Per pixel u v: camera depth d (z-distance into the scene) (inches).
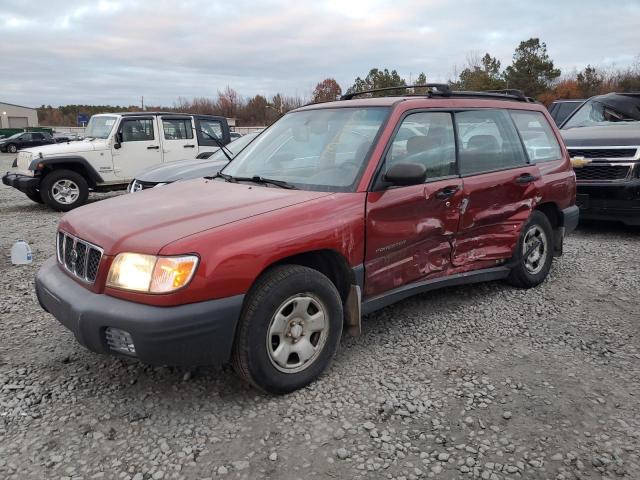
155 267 111.0
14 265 245.0
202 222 121.9
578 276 222.8
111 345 116.7
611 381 136.3
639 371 141.5
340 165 150.1
